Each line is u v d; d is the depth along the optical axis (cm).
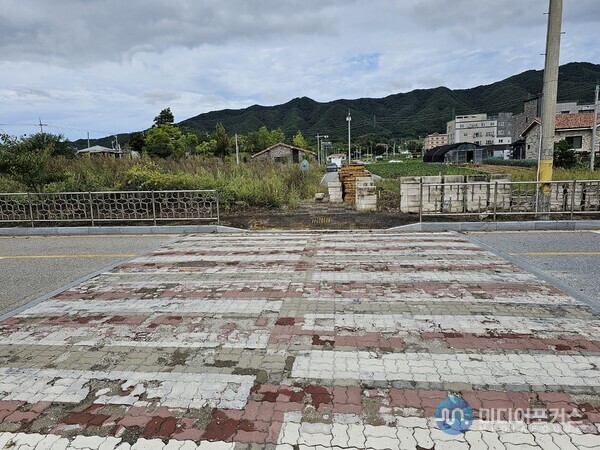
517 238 832
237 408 279
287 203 1378
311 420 265
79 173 1532
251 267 641
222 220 1105
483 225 942
